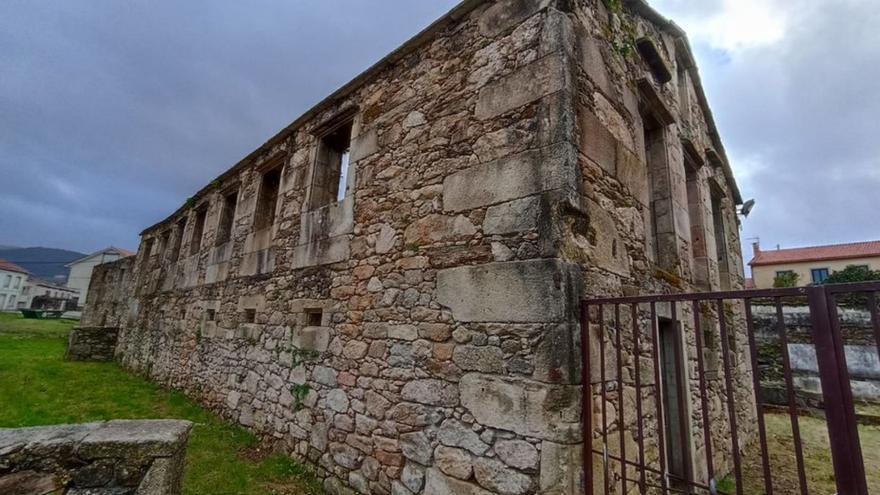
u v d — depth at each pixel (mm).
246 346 5324
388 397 3221
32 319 20297
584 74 2916
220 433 4754
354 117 4430
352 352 3666
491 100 3035
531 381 2365
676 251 4121
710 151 6000
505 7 3135
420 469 2859
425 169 3408
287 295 4750
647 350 3227
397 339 3273
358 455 3350
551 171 2559
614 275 2900
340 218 4199
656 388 1978
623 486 2080
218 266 6699
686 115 5363
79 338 10406
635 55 3955
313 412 3930
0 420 4746
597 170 2861
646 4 4211
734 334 5676
